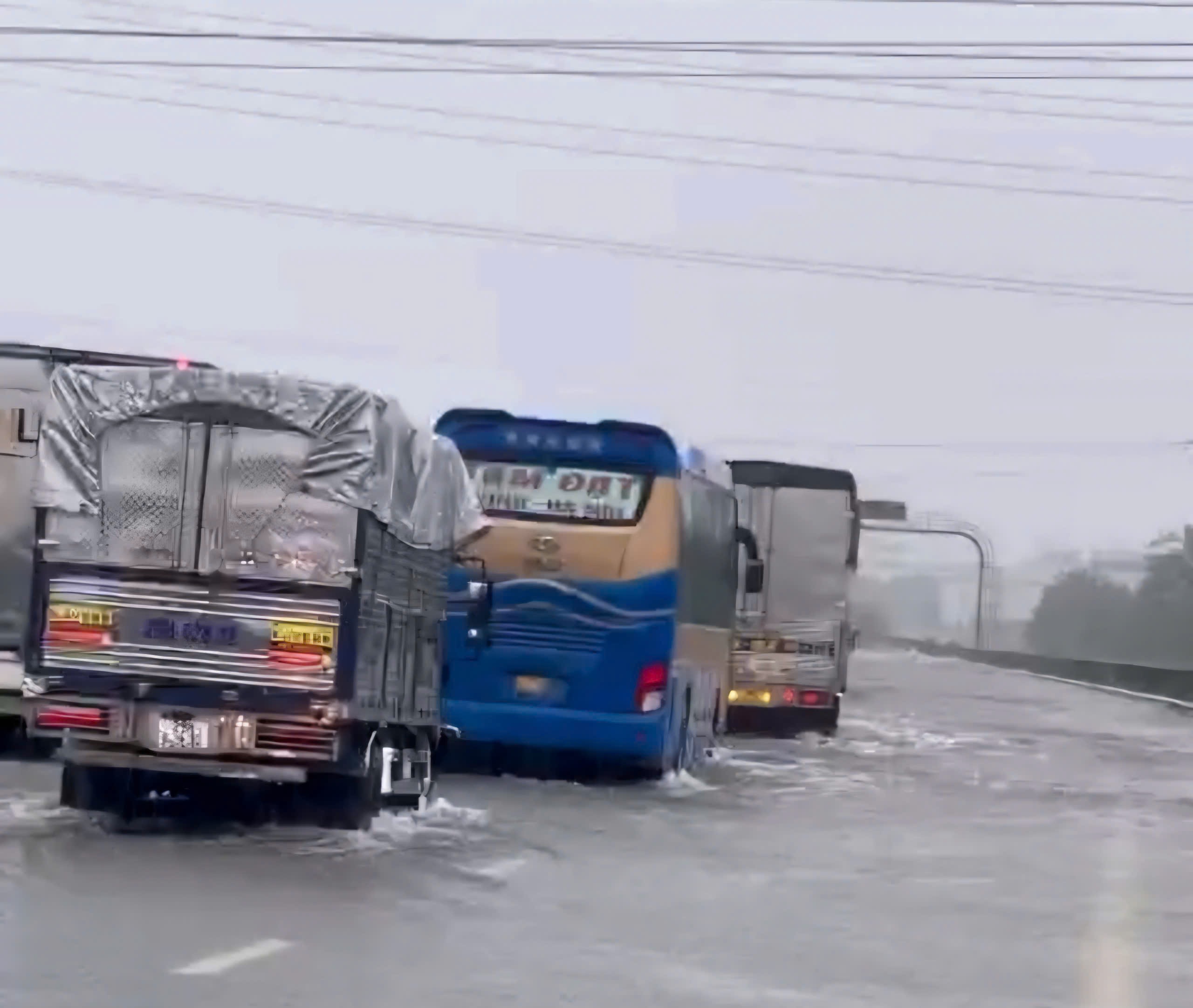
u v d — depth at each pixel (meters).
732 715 105.31
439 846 49.31
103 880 40.22
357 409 45.53
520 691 67.88
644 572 68.00
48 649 45.16
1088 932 41.31
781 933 39.28
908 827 60.91
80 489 45.47
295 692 44.97
